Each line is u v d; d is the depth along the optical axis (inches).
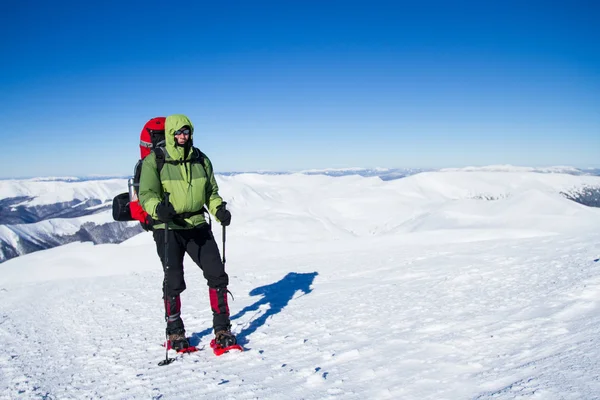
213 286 144.9
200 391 105.6
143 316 222.4
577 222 1368.1
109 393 111.5
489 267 280.7
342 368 109.7
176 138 136.6
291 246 773.9
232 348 138.4
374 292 233.8
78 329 203.6
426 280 258.7
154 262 758.5
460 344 114.3
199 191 141.1
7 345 180.7
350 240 772.6
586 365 77.7
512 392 72.9
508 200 3085.6
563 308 133.7
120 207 146.3
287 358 126.0
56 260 822.5
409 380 93.6
